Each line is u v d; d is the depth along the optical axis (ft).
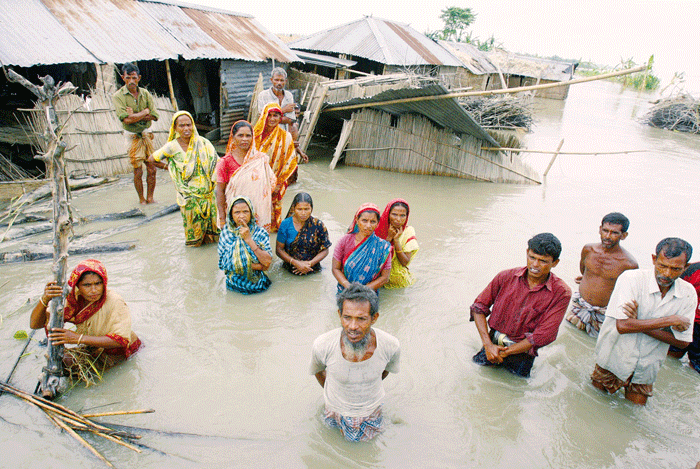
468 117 27.78
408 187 29.45
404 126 32.30
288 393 10.91
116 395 10.54
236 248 14.34
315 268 16.93
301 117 38.34
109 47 27.25
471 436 10.02
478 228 22.79
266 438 9.59
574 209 26.94
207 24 36.94
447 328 14.01
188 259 17.35
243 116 37.83
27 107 30.37
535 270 10.50
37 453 8.82
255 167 17.15
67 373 10.78
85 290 10.35
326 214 23.12
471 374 12.02
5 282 14.90
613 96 113.91
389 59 53.98
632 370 10.92
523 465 9.36
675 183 35.24
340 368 8.83
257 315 14.03
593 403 11.29
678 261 9.78
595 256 13.93
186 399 10.54
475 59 80.79
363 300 8.16
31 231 18.62
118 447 9.16
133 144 21.52
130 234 19.24
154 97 29.48
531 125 60.49
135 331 12.83
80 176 25.70
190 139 16.96
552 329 10.87
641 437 10.30
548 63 95.50
